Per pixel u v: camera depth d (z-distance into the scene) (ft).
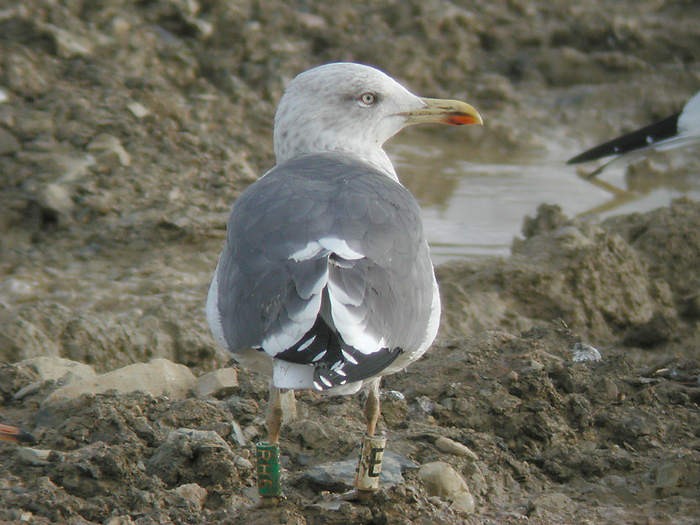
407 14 73.67
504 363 33.73
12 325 37.58
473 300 42.39
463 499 27.40
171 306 41.19
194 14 66.49
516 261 44.50
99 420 29.66
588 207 54.44
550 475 29.32
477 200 54.65
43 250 46.06
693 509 27.20
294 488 27.66
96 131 52.80
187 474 27.73
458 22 73.51
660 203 55.16
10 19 59.31
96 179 50.01
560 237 45.57
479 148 62.39
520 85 69.92
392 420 31.19
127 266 45.32
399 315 23.49
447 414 31.19
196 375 38.19
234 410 31.27
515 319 42.09
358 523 25.46
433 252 48.44
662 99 68.28
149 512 26.07
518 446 30.48
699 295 44.29
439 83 69.41
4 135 51.24
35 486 26.86
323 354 21.79
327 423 30.53
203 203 50.01
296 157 28.53
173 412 30.27
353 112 30.07
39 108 53.72
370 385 25.90
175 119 56.08
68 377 33.83
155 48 62.59
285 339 22.04
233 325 23.43
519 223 51.93
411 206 25.94
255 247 23.89
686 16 78.38
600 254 44.52
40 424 30.78
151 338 38.86
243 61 66.03
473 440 29.89
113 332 38.52
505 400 31.42
